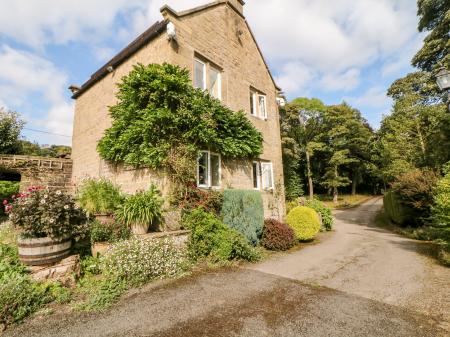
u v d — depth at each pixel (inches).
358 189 1585.9
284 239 308.3
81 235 194.2
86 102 468.1
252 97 460.8
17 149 575.5
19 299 126.5
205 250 235.3
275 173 477.4
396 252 297.0
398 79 907.4
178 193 269.6
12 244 192.2
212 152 329.1
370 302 150.7
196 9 344.2
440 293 163.9
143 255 185.5
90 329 117.3
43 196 174.9
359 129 1277.1
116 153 315.3
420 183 430.0
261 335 114.0
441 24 539.2
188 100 279.6
